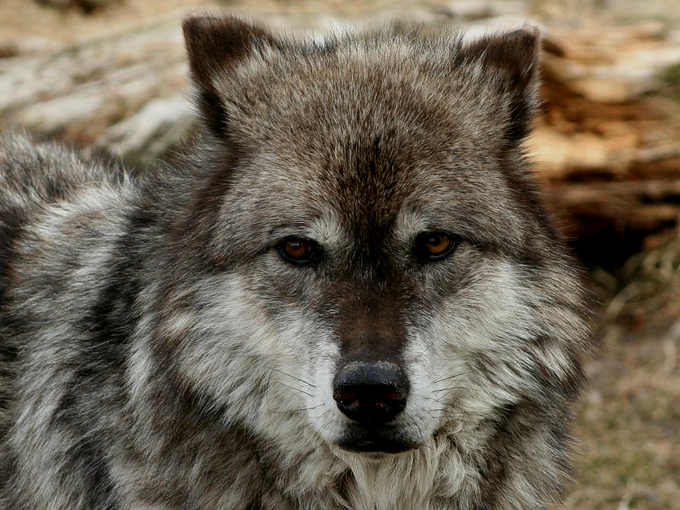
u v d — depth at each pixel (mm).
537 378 7703
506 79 7984
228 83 7930
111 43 18375
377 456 7570
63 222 9109
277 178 7336
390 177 7195
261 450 7609
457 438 7695
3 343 8742
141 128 15516
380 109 7461
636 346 15031
